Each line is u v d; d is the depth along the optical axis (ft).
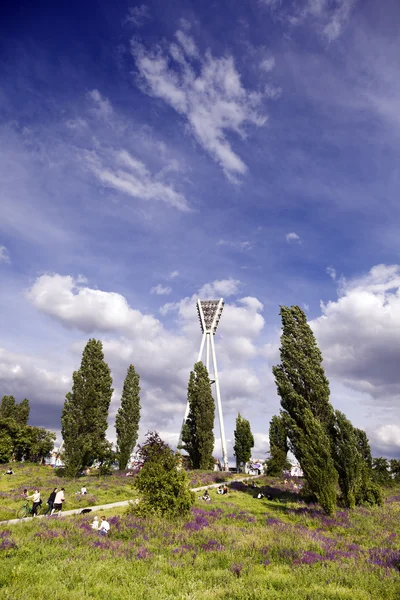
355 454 109.29
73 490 125.49
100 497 116.06
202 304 351.87
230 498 128.36
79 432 170.19
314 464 102.22
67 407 174.29
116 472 187.83
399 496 155.02
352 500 106.42
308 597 38.52
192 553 57.47
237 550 59.52
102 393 192.44
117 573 44.47
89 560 49.37
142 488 89.51
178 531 71.26
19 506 94.99
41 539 56.70
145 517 81.66
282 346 127.54
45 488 126.72
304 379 120.57
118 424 206.18
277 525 81.92
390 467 209.56
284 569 51.03
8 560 44.80
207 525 79.66
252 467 261.44
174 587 41.32
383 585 43.50
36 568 43.21
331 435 112.06
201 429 231.09
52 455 276.82
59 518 76.33
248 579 44.73
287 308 134.10
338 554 59.00
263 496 134.31
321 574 47.60
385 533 78.38
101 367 194.08
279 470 211.00
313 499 118.83
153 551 57.98
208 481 171.83
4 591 35.27
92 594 37.60
